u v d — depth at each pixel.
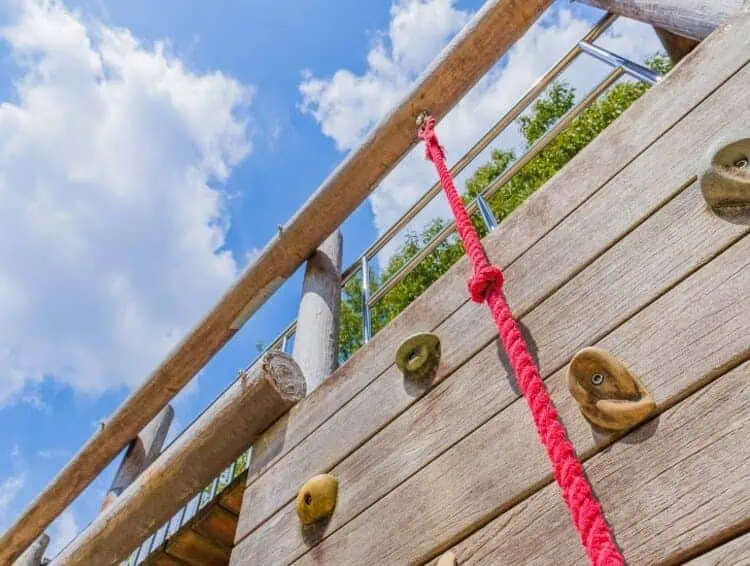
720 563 0.69
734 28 1.09
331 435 1.51
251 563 1.47
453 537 1.02
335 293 2.49
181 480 1.97
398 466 1.24
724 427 0.77
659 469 0.80
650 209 1.05
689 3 1.28
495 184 2.13
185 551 2.31
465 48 2.15
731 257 0.89
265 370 1.78
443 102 2.26
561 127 2.07
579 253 1.14
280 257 2.67
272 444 1.73
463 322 1.32
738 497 0.71
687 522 0.74
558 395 1.00
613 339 0.97
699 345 0.85
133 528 2.11
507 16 2.07
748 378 0.78
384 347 1.52
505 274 1.27
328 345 2.22
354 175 2.45
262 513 1.56
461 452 1.12
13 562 3.45
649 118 1.16
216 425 1.87
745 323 0.82
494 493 1.00
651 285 0.97
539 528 0.90
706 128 1.04
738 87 1.03
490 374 1.17
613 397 0.90
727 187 0.92
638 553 0.76
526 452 1.00
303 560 1.32
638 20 1.57
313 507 1.35
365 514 1.24
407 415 1.31
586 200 1.20
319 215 2.55
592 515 0.72
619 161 1.17
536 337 1.11
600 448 0.89
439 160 1.54
